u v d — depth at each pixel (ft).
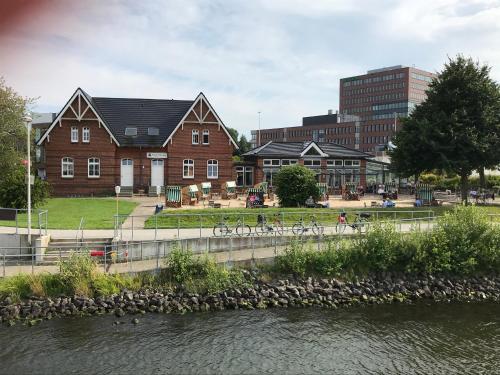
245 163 165.99
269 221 101.86
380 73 520.42
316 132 519.60
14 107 120.67
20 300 64.03
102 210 113.80
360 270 80.33
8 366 50.26
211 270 72.33
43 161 176.14
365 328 63.93
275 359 53.98
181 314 66.18
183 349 55.52
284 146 175.32
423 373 52.47
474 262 83.41
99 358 52.60
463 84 131.44
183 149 156.76
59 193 150.10
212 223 99.30
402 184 186.09
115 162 152.87
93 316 63.62
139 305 66.59
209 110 157.99
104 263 73.92
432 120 131.44
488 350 58.39
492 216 108.37
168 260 72.95
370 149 489.67
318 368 52.42
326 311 69.87
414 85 500.33
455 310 72.23
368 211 110.11
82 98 150.41
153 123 161.17
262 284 74.79
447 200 148.66
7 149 118.11
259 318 65.98
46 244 78.38
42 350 53.88
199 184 156.66
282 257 78.43
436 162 129.90
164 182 156.56
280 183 117.70
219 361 52.95
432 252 83.25
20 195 98.78
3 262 68.64
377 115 524.93
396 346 58.75
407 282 80.28
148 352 54.39
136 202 131.85
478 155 128.67
